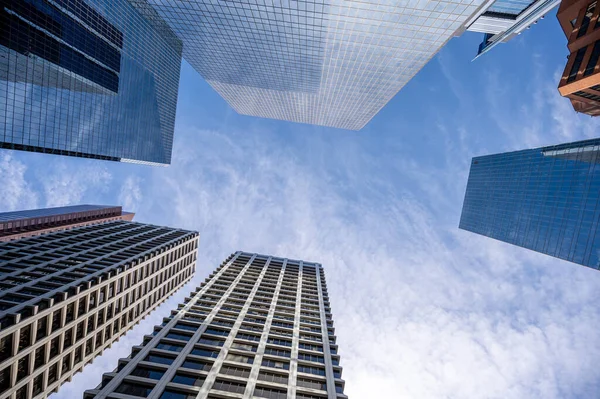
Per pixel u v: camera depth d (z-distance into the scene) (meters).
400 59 85.88
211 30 84.56
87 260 71.56
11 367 44.94
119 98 101.19
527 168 120.88
